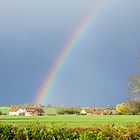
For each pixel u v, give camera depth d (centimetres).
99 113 19562
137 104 8294
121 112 12706
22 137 2009
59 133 1991
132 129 2025
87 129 2009
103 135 1911
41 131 2011
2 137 2000
